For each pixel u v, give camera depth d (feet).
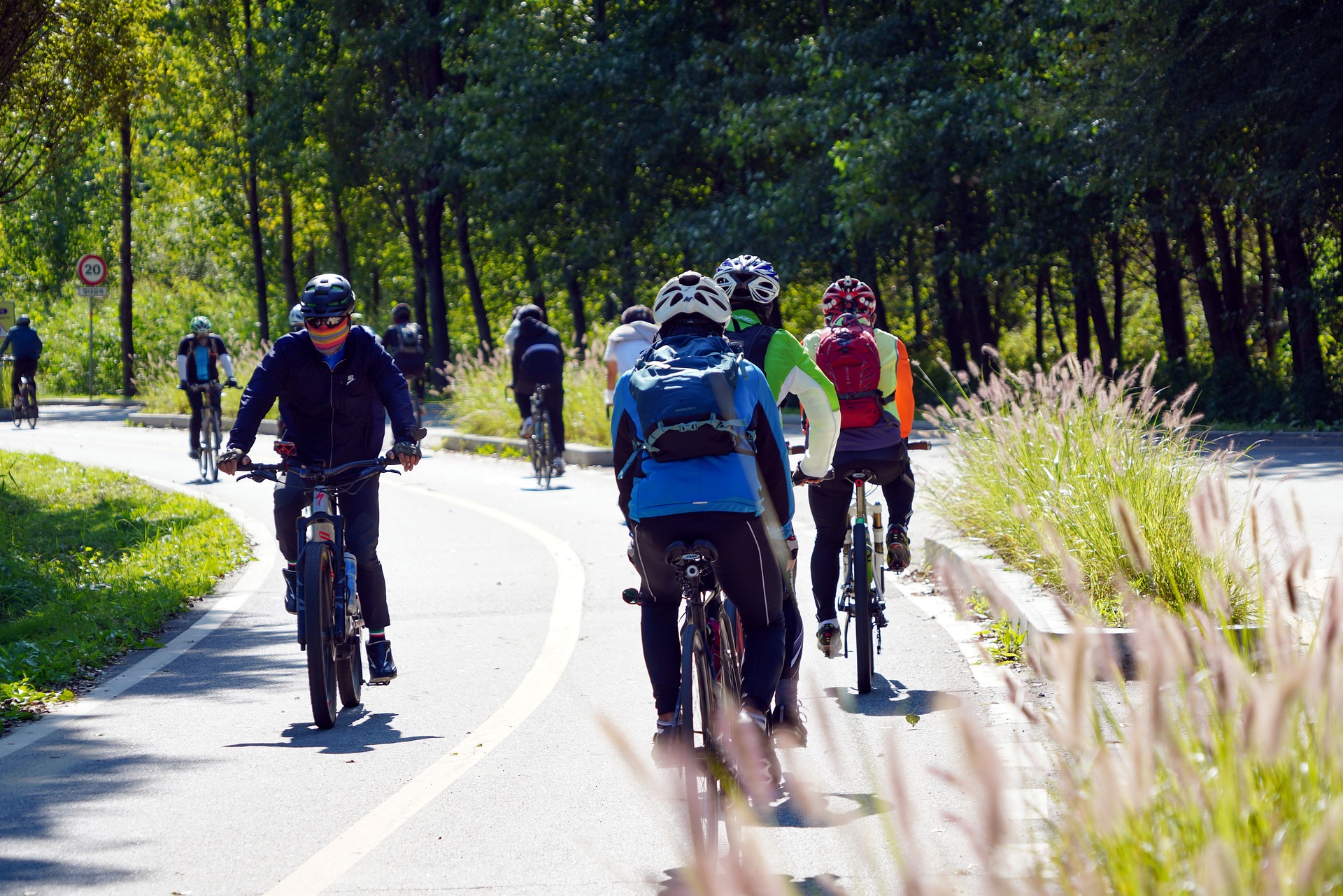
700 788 17.28
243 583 44.42
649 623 18.65
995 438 41.50
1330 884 9.99
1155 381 99.86
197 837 19.95
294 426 28.35
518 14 138.21
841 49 113.29
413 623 36.81
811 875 17.10
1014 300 177.06
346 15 153.69
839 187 107.34
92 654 33.40
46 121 68.95
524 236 144.05
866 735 23.86
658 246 128.16
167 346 192.65
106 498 63.82
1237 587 22.13
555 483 70.13
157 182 213.25
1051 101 95.81
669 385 18.28
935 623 33.40
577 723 26.07
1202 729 12.21
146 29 73.67
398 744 25.03
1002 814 9.22
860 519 27.94
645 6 143.95
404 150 148.36
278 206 192.75
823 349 27.91
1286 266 105.09
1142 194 102.94
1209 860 9.59
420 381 90.68
